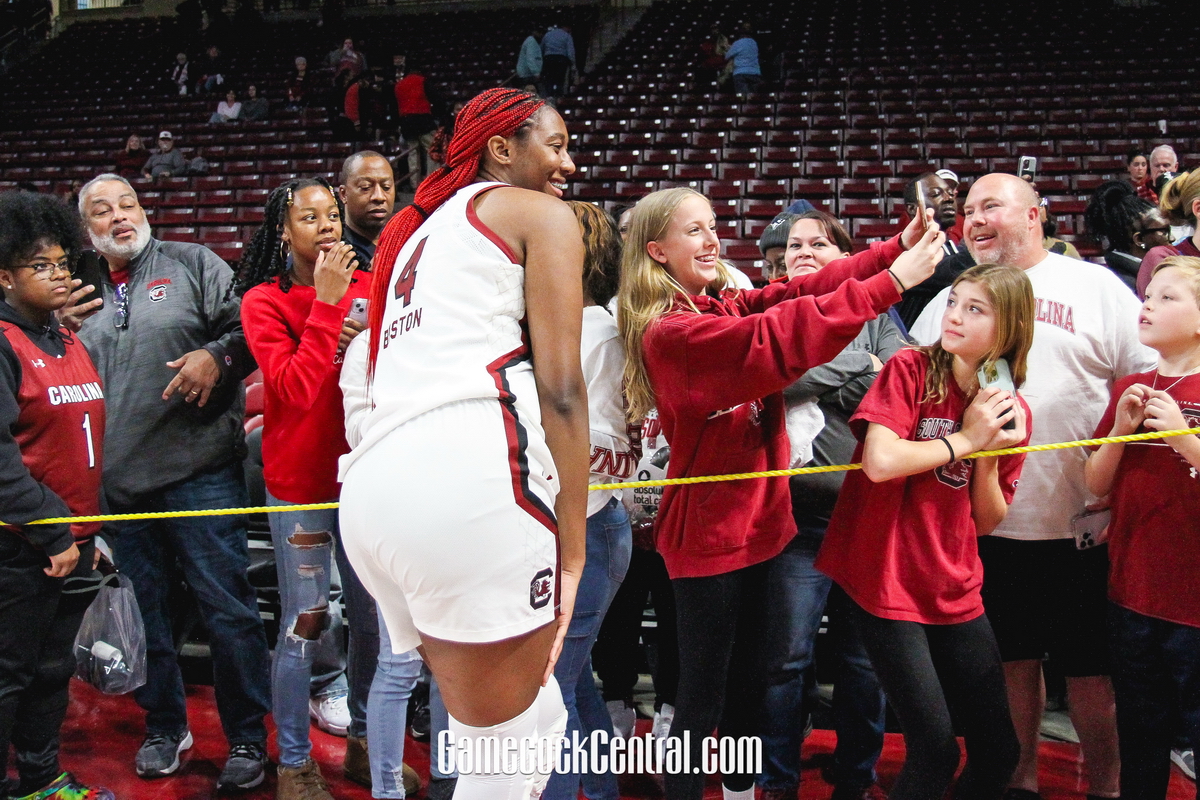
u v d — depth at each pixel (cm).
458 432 132
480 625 133
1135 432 223
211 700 343
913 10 1298
